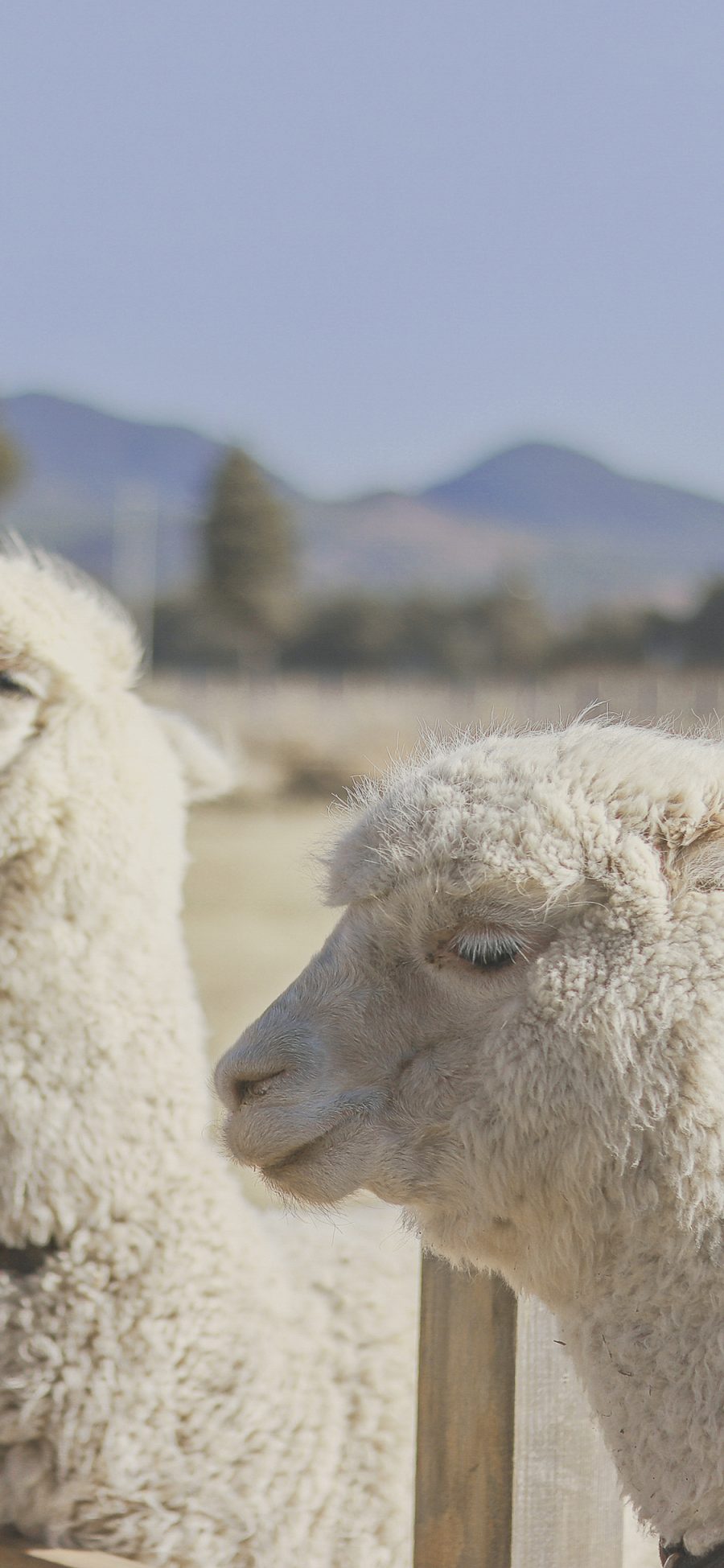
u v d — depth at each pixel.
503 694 51.50
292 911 14.36
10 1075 3.13
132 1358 3.01
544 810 2.24
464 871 2.24
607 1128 2.13
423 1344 2.35
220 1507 2.98
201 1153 3.24
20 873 3.25
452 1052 2.30
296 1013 2.42
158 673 72.19
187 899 14.85
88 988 3.22
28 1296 3.02
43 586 3.53
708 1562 2.08
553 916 2.22
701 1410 2.11
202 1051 3.37
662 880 2.19
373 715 31.94
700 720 2.82
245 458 100.50
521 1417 2.25
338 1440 3.16
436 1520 2.30
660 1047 2.12
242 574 98.56
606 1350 2.20
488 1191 2.24
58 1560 2.57
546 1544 2.27
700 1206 2.11
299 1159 2.36
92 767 3.34
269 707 37.50
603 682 70.31
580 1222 2.20
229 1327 3.11
